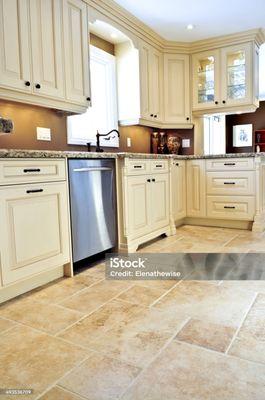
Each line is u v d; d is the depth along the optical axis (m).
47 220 2.02
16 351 1.33
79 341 1.40
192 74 4.15
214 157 3.74
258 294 1.86
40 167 1.95
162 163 3.33
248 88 3.87
